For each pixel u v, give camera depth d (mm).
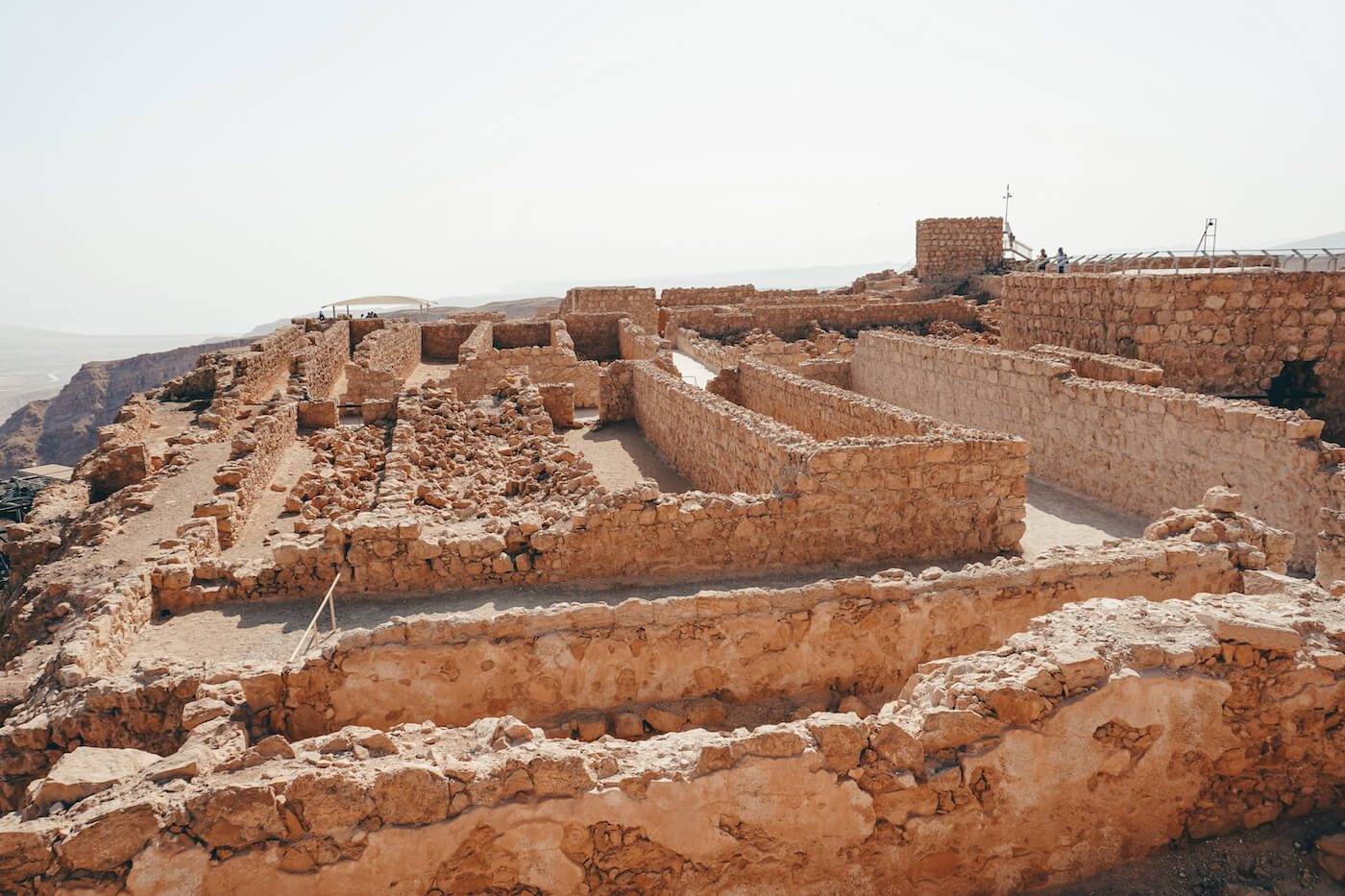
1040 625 7387
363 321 43219
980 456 12648
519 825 5695
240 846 5398
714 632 8586
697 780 5871
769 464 13891
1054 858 6414
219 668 7988
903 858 6188
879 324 42312
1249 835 6641
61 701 7949
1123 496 16406
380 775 5574
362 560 10922
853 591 8961
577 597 10898
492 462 18234
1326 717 6648
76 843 5148
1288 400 21391
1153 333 20812
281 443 19531
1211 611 7004
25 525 17609
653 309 49375
